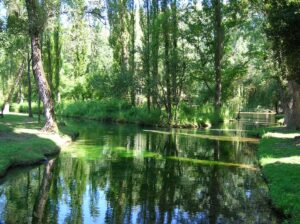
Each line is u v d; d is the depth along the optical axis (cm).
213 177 1547
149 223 1008
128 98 5231
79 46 3092
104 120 5075
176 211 1111
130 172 1623
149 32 4622
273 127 3369
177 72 4303
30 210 1094
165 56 4316
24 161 1680
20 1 2816
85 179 1477
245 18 4350
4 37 2438
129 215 1070
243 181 1479
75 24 2645
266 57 3278
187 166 1775
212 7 4456
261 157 1823
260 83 5400
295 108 3075
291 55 2105
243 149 2356
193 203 1191
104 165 1764
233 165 1809
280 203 1107
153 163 1841
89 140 2677
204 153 2181
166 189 1354
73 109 5762
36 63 2469
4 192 1262
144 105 4997
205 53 4578
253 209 1131
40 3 2417
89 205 1155
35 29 2430
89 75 6091
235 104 5766
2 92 6081
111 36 5331
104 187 1369
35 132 2428
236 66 4772
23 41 3269
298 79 2192
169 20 4372
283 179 1316
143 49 4538
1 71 5756
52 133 2473
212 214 1088
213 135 3212
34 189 1313
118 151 2194
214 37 4488
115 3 5247
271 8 2205
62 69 6253
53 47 4728
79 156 1973
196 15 4547
